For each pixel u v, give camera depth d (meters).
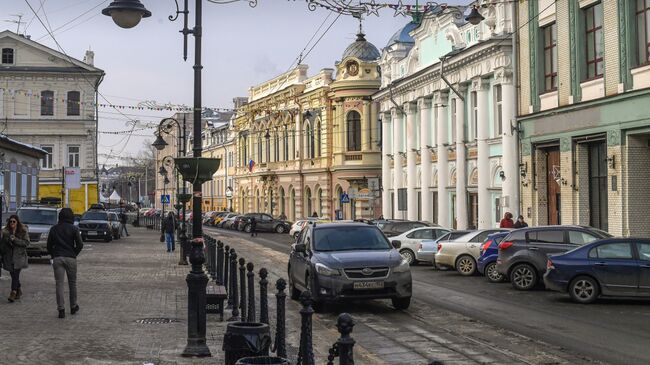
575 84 27.11
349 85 55.94
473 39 34.84
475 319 13.85
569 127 27.52
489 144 33.91
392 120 47.06
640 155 24.53
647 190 24.55
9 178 34.75
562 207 28.06
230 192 70.94
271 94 69.75
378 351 10.77
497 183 33.31
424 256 26.28
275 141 69.62
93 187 57.94
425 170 41.22
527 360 9.85
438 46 39.31
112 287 17.98
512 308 15.31
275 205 69.38
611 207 25.22
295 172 64.19
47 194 56.75
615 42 24.75
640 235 24.44
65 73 64.25
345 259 14.64
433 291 18.67
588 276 15.77
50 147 64.62
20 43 63.94
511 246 19.00
